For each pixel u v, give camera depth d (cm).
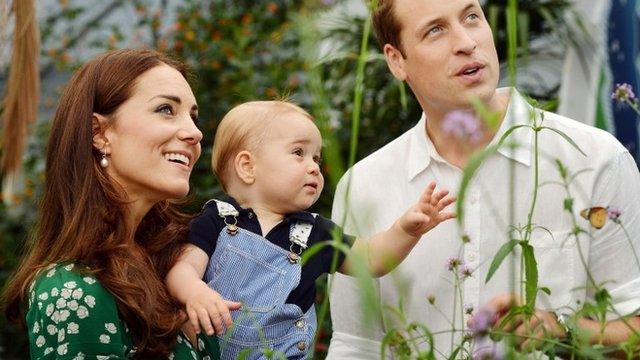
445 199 256
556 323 221
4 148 364
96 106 243
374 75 584
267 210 276
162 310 238
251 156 277
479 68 279
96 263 234
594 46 426
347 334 304
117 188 242
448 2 279
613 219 251
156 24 713
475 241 288
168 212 262
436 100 285
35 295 232
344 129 593
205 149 619
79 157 241
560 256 283
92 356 226
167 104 243
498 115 211
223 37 679
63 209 241
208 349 251
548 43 565
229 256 264
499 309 221
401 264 291
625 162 287
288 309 261
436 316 289
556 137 290
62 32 757
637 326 262
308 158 278
